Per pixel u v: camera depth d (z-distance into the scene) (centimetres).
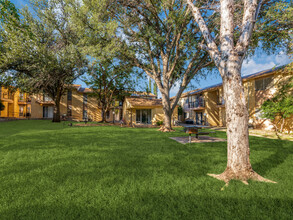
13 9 604
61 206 207
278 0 778
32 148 544
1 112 2441
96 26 1059
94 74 1691
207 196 237
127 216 190
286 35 855
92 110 2706
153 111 1984
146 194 238
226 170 323
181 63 1302
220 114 1950
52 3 1543
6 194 237
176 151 526
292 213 199
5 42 1309
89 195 234
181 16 952
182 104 2877
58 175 309
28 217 187
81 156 450
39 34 1505
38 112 2719
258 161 418
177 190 252
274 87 1292
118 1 1058
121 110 2788
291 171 344
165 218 185
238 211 200
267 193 247
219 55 362
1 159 418
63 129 1185
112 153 488
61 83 1812
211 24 927
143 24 1228
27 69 1522
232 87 321
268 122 1346
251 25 330
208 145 637
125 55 1272
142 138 812
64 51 1361
